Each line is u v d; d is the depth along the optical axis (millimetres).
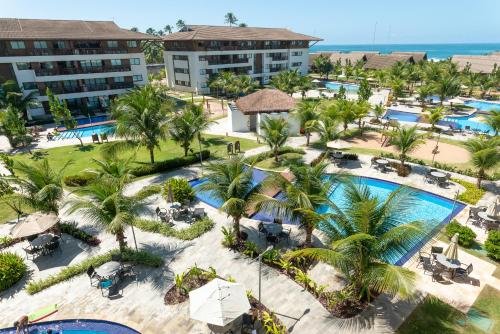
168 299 14320
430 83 57750
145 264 16359
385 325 12695
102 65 55531
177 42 71250
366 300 13836
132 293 14672
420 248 16125
